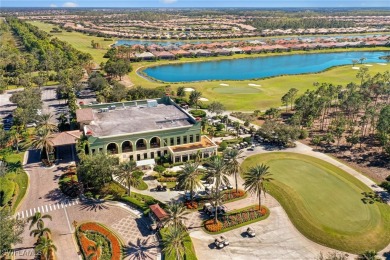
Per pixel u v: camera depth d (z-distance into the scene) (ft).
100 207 263.29
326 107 493.36
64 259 209.97
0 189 274.57
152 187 292.81
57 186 292.81
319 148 374.63
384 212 258.57
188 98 554.87
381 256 215.10
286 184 295.69
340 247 223.10
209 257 213.46
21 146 371.76
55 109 497.05
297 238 232.53
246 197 278.05
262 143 387.75
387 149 341.82
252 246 224.12
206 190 286.25
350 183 299.38
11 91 593.42
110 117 374.84
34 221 212.23
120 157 329.31
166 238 198.90
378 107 474.49
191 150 334.65
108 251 215.10
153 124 355.77
